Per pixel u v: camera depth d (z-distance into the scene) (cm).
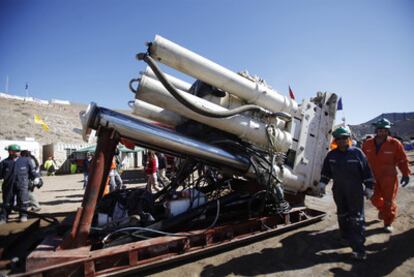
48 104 5062
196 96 370
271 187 389
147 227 323
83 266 250
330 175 358
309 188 458
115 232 296
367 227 426
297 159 432
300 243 369
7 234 351
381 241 365
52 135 3441
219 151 363
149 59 291
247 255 332
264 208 423
